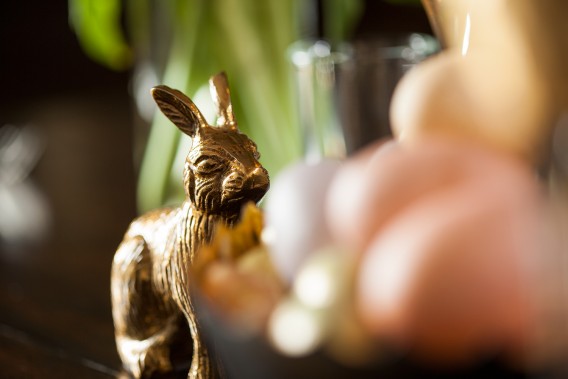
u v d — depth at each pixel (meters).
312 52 0.92
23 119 2.56
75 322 0.82
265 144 1.09
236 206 0.56
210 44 1.08
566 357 0.38
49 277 1.01
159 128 1.08
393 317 0.37
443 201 0.37
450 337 0.37
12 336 0.80
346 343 0.39
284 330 0.41
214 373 0.57
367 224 0.38
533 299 0.37
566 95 0.42
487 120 0.41
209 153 0.55
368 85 0.86
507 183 0.37
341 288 0.39
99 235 1.23
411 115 0.42
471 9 0.47
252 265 0.43
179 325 0.61
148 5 1.11
